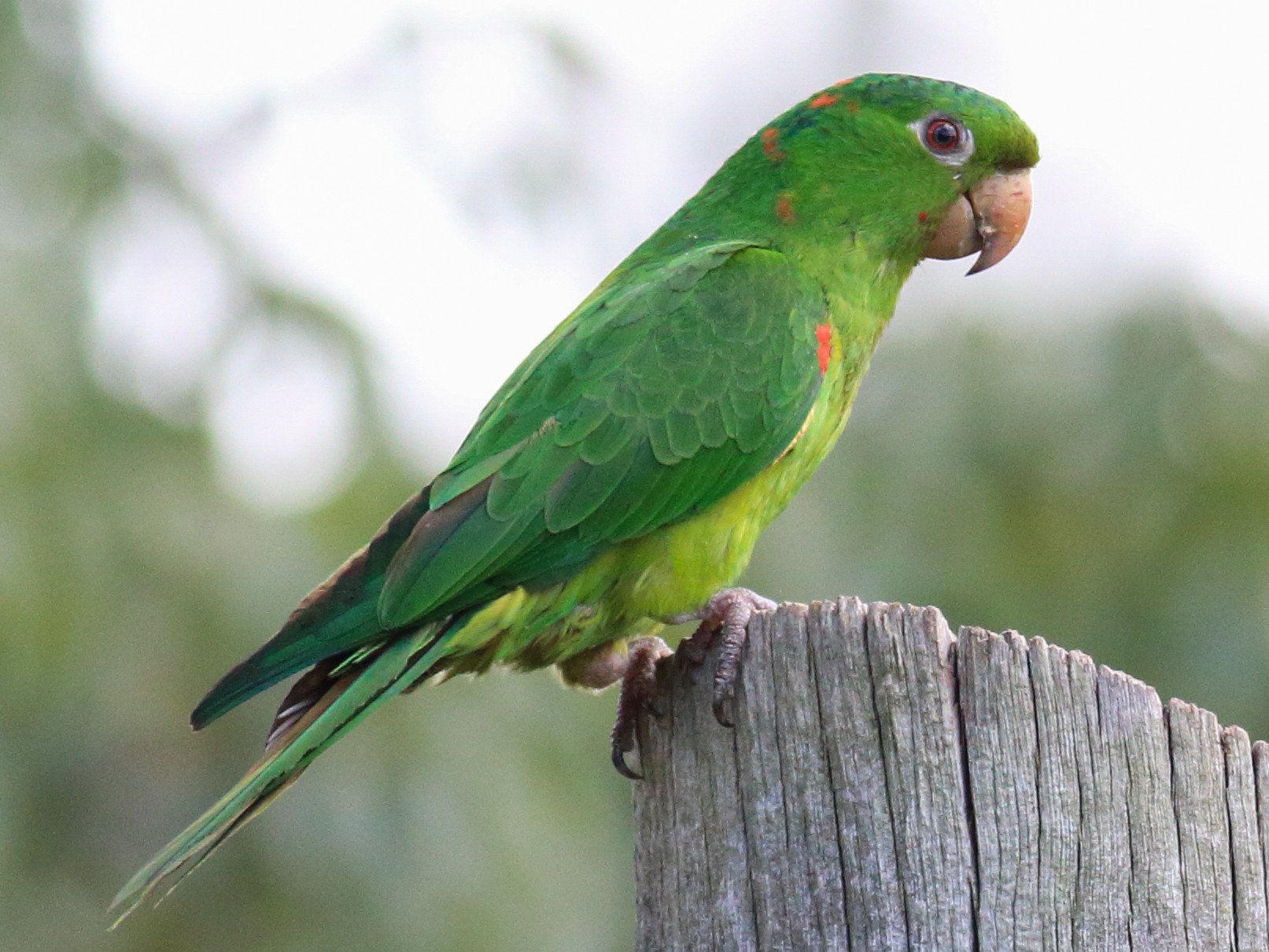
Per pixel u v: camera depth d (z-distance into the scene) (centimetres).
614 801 1306
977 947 578
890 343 1410
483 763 1200
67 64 1377
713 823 637
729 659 643
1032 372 1345
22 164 1338
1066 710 587
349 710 722
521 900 1183
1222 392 1285
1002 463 1324
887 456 1358
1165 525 1282
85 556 1212
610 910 1262
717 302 807
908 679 598
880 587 1317
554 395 780
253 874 1166
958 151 873
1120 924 576
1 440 1205
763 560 1323
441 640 751
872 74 891
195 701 1216
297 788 1166
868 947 592
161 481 1257
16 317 1252
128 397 1291
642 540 776
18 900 1178
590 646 820
